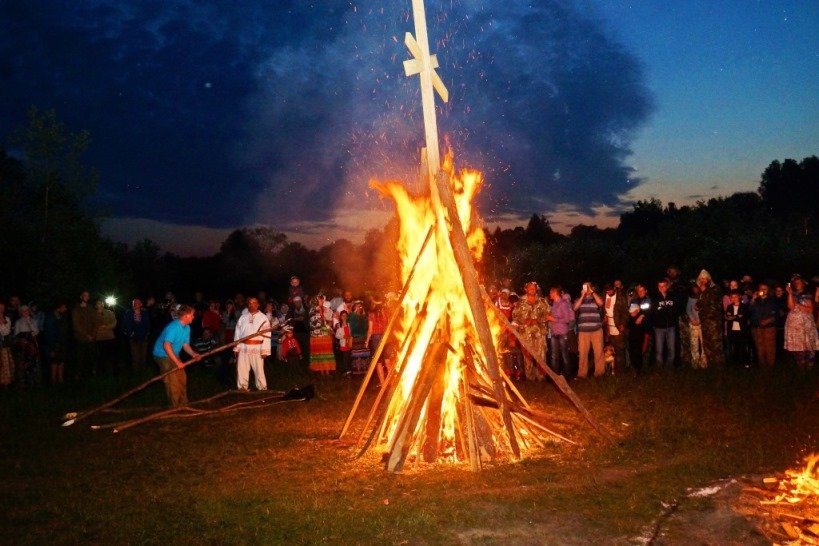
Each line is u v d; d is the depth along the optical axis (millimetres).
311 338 16516
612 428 9664
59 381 16203
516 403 9586
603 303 15430
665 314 14945
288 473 7980
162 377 12172
